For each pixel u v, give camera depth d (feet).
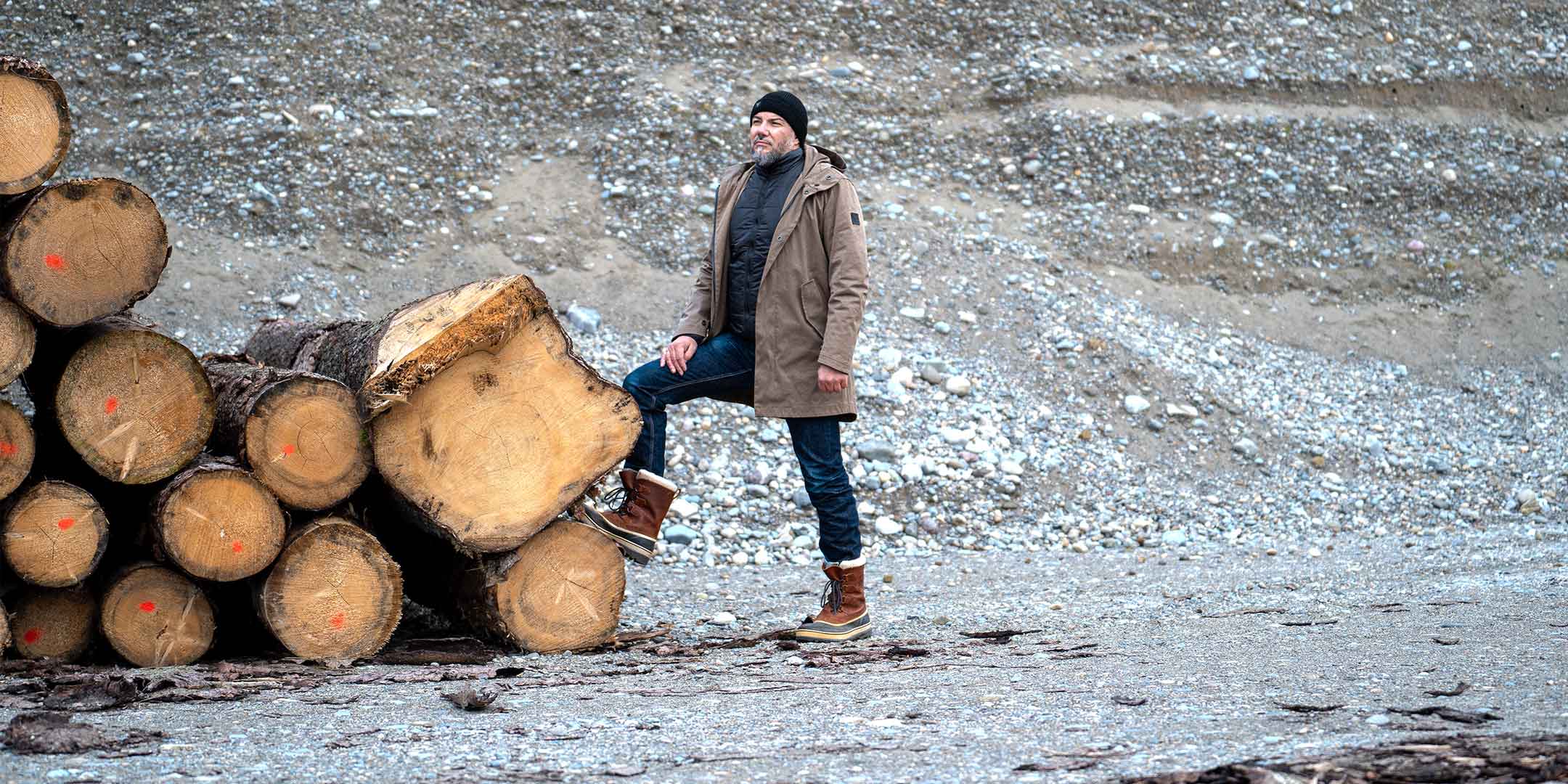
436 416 24.13
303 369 27.17
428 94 68.95
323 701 19.54
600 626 25.99
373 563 23.99
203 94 66.49
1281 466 52.39
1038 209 69.46
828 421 26.73
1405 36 84.23
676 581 37.35
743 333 26.89
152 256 22.71
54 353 22.76
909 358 54.65
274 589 23.16
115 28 70.08
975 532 45.19
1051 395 54.24
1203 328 63.93
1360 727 15.70
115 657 22.77
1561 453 55.26
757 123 27.09
